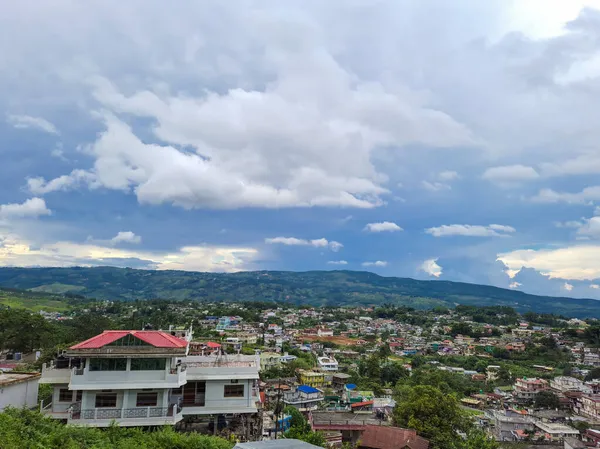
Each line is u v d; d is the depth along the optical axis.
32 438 22.20
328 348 181.75
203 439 26.20
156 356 31.72
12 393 34.66
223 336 168.75
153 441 25.22
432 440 50.03
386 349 175.62
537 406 114.62
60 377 32.16
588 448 68.50
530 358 180.75
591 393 117.31
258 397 36.84
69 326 125.31
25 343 89.44
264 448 16.58
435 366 156.25
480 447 49.59
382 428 48.88
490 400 118.31
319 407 85.88
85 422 29.81
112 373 31.31
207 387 34.81
